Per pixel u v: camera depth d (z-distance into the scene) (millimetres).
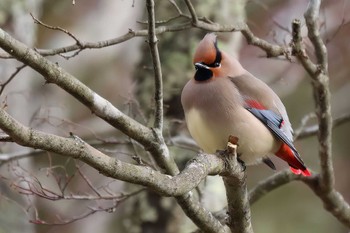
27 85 13453
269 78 17125
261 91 9969
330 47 18109
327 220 18312
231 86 9773
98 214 17172
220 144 9758
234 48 12375
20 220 12281
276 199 18391
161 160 9219
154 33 8805
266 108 9938
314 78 10281
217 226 9102
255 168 17891
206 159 7891
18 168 11750
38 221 9969
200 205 9016
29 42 13406
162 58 12453
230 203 8805
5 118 6746
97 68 19281
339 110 18531
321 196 11133
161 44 12492
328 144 10750
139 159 9008
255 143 9805
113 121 8930
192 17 9672
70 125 12586
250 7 14914
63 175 13375
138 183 7305
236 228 8945
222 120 9633
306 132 11875
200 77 9867
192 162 7789
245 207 8820
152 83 12383
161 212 12633
